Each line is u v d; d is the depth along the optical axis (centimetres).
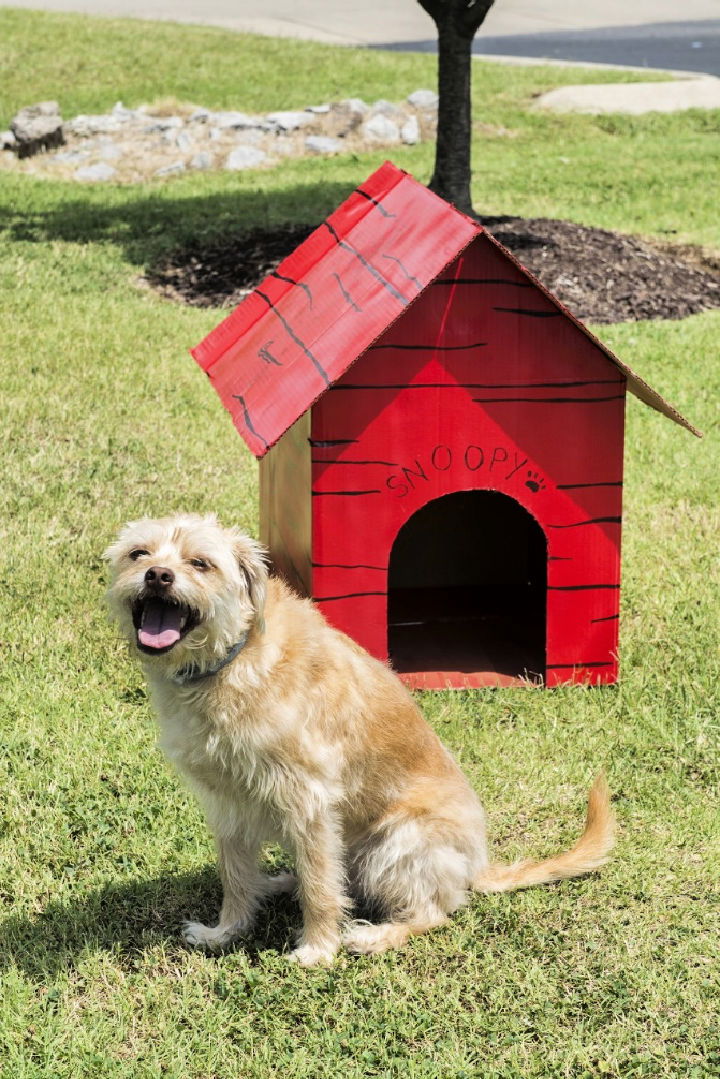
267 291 405
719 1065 290
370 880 316
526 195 986
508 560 462
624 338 687
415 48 1888
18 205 952
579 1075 289
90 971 307
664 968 306
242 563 297
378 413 370
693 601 423
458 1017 299
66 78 1405
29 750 361
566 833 340
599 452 381
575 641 390
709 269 838
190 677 299
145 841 336
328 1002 302
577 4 2698
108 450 538
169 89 1370
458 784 318
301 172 1082
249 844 314
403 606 443
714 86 1445
